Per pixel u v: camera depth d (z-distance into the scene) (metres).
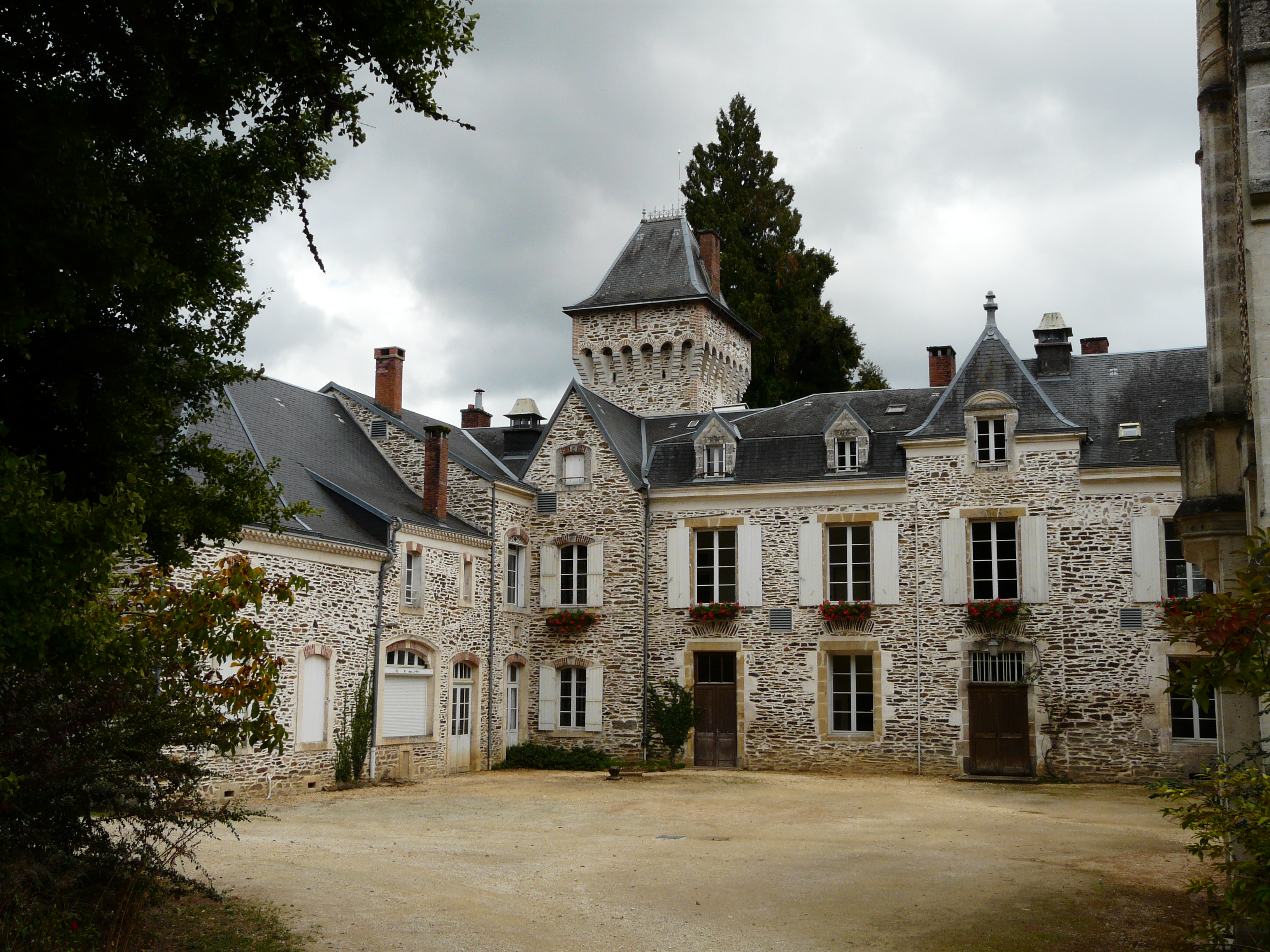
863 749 22.95
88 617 6.73
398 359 25.77
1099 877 11.48
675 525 24.89
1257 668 6.37
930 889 10.83
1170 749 20.91
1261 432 7.50
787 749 23.50
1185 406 22.30
